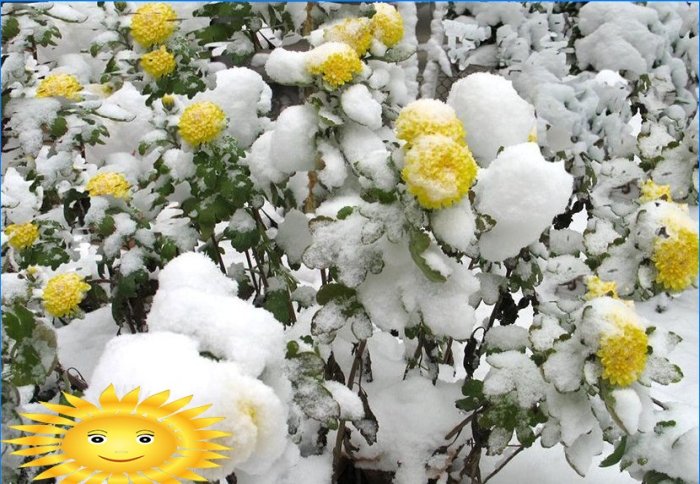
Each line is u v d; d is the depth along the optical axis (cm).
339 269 83
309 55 95
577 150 130
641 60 150
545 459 102
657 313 131
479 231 81
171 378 69
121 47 122
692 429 85
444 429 96
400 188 81
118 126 136
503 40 155
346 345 104
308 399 82
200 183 103
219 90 108
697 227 85
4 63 107
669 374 80
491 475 95
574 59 162
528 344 92
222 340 74
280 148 98
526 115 90
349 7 119
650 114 146
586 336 80
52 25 115
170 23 114
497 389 85
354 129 99
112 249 109
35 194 114
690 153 113
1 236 100
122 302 113
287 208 110
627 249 89
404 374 102
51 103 107
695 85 161
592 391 81
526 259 95
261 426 70
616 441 91
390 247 83
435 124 78
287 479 92
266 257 118
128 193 112
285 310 105
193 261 80
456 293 83
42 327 83
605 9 154
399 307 84
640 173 115
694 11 160
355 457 96
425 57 167
